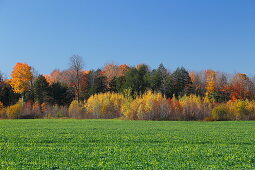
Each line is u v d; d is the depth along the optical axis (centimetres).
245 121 5784
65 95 9112
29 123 5119
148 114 6303
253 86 9738
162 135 3077
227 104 6594
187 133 3316
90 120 6044
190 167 1548
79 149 2145
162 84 9050
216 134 3228
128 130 3675
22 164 1619
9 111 6919
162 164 1616
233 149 2155
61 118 6988
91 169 1512
